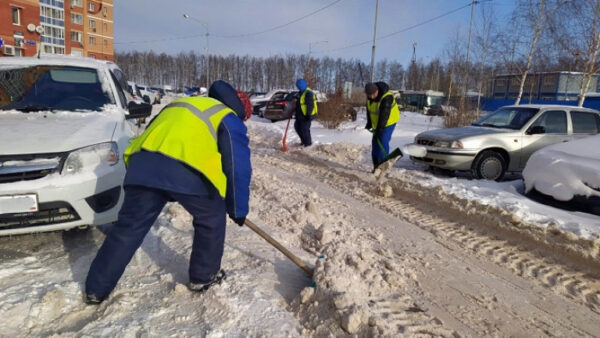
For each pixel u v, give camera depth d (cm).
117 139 390
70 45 5262
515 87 3741
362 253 376
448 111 1479
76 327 263
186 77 9169
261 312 281
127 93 610
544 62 2011
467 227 506
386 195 640
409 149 800
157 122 276
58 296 282
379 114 750
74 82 489
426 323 291
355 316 258
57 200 333
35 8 3941
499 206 524
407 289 343
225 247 387
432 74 5684
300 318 281
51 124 394
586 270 392
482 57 2469
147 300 293
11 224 327
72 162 346
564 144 596
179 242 388
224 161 277
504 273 387
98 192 352
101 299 287
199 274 298
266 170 838
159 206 282
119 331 253
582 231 434
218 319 271
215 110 279
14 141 345
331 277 297
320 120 1575
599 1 1489
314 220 487
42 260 348
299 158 988
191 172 271
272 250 388
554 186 541
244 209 287
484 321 304
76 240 392
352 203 605
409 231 490
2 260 344
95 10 5691
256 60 8756
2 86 459
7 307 271
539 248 436
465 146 736
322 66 7800
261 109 2292
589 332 298
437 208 579
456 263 404
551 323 307
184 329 260
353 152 1005
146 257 360
